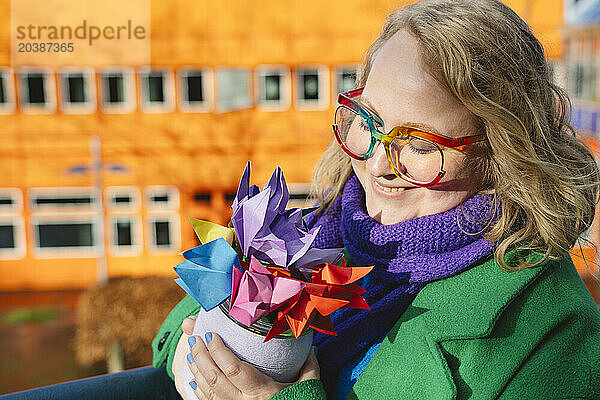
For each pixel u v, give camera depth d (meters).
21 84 8.34
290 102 8.26
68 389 0.92
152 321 5.46
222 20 8.01
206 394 0.73
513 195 0.75
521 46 0.74
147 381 0.97
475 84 0.71
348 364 0.84
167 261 8.79
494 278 0.76
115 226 8.76
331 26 7.98
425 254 0.77
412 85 0.71
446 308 0.75
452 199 0.76
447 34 0.70
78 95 8.42
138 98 8.42
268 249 0.68
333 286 0.66
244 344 0.70
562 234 0.75
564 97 0.83
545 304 0.76
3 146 8.48
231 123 8.41
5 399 0.88
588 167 0.81
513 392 0.73
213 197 8.66
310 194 1.03
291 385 0.72
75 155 8.55
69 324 7.71
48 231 8.76
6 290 8.78
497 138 0.72
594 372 0.75
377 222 0.80
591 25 6.65
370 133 0.76
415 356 0.74
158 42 8.09
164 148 8.54
